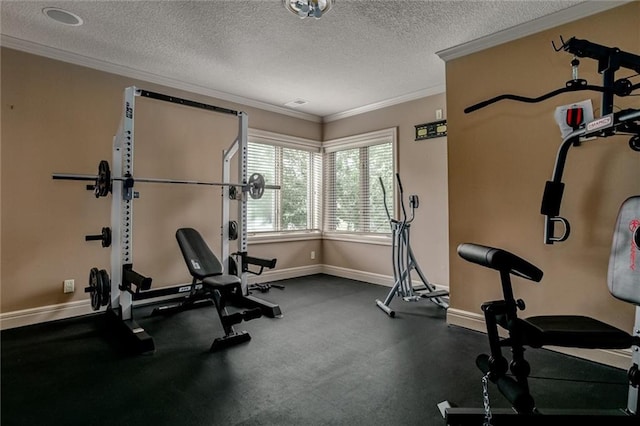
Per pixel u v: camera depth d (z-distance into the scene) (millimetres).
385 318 2982
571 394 1754
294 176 4777
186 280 3693
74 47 2807
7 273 2684
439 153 3725
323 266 5008
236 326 2771
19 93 2723
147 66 3191
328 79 3518
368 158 4504
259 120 4328
